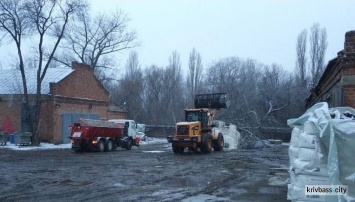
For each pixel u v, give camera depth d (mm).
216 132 30578
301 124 7484
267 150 32219
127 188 12289
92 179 14203
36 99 33188
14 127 35688
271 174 15867
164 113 65250
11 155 24266
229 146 35000
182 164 19859
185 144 27266
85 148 28594
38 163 19703
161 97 66125
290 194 7398
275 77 61875
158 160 22141
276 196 10859
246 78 65688
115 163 20125
